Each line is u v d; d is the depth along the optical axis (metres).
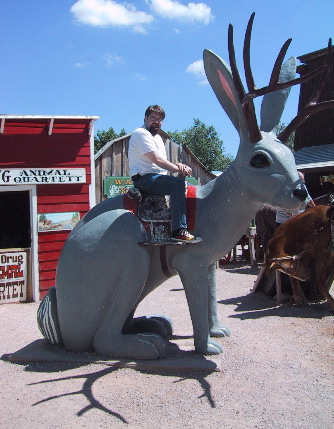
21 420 3.07
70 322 4.11
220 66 3.73
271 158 3.68
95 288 4.02
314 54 12.31
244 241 11.66
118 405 3.25
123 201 4.20
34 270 7.69
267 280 7.24
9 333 5.40
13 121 7.57
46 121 7.79
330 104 3.73
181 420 3.04
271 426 2.95
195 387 3.54
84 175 8.10
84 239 4.06
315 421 3.02
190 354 4.14
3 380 3.74
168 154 11.55
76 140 8.05
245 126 3.81
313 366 4.02
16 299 7.59
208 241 4.02
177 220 3.82
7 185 7.53
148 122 4.20
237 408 3.20
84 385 3.59
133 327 4.63
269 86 3.53
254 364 4.02
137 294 4.07
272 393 3.44
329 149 12.15
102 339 4.08
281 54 3.41
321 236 6.09
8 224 10.02
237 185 3.95
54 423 3.02
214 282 4.80
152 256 4.15
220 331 4.76
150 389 3.50
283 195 3.62
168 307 6.71
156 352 3.98
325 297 6.16
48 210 7.85
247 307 6.59
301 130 13.13
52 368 3.94
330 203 6.62
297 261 6.16
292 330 5.24
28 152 7.68
